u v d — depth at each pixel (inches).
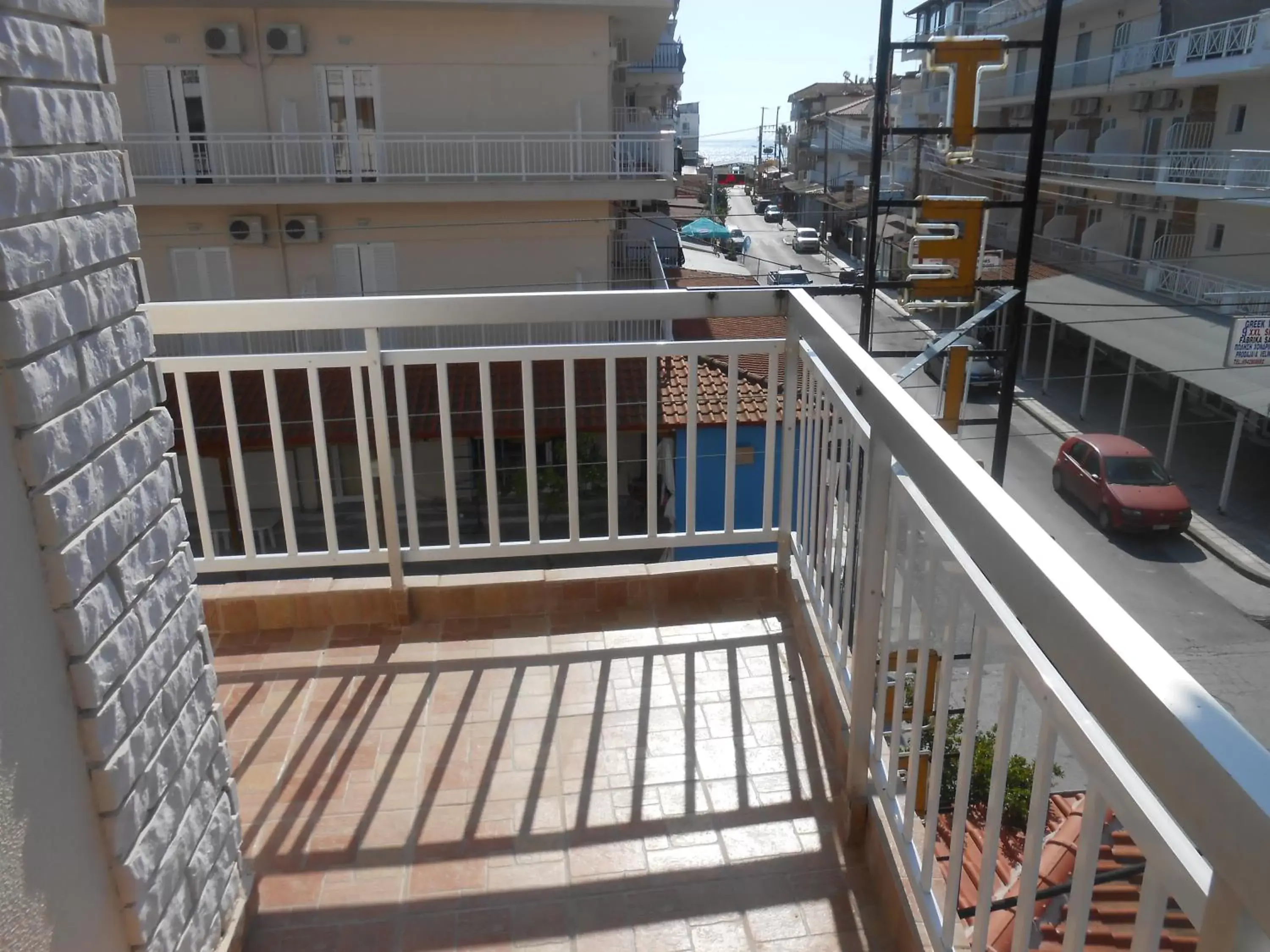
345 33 466.0
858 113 1643.7
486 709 102.3
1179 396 561.6
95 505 53.5
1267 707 297.7
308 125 477.4
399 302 106.4
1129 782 35.4
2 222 45.1
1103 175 753.0
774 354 116.2
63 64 51.0
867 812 80.7
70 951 50.7
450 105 481.7
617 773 92.4
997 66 194.2
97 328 54.7
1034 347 885.8
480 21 469.7
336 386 436.8
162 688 61.3
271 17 460.8
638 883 79.5
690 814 86.9
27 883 47.0
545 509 411.8
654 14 474.3
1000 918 112.0
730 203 2217.0
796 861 81.4
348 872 81.1
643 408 407.5
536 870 81.0
